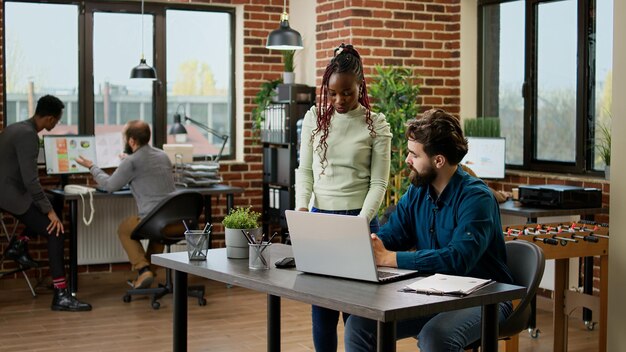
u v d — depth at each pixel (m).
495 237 3.31
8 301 6.52
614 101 4.38
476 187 3.27
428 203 3.38
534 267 3.40
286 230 7.38
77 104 7.42
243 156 7.87
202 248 3.45
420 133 3.28
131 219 6.56
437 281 2.94
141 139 6.48
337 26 7.02
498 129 6.86
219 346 5.23
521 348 5.26
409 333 3.32
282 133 7.19
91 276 7.36
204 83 7.87
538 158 6.90
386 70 6.88
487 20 7.26
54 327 5.71
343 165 3.93
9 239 6.98
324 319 3.81
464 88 7.30
